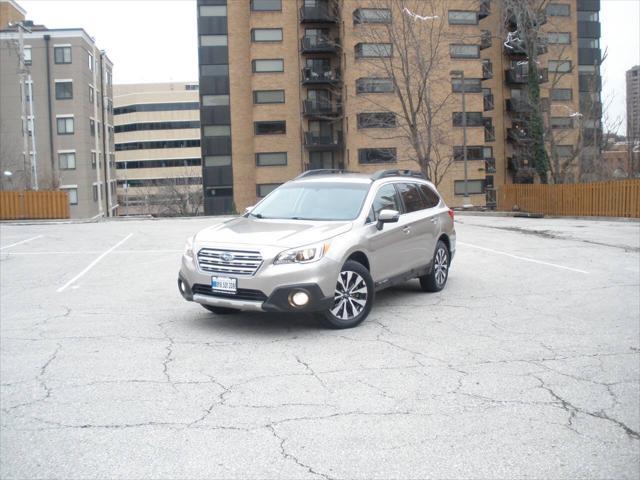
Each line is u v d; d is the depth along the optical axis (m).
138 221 28.02
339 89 52.78
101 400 5.11
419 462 4.05
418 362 6.09
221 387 5.40
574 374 5.76
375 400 5.10
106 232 20.20
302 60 53.25
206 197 55.44
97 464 4.04
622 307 8.52
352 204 8.09
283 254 6.85
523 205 33.16
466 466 4.00
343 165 52.69
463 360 6.17
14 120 55.53
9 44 54.91
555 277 10.77
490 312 8.23
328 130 53.91
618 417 4.78
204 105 55.09
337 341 6.82
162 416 4.78
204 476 3.88
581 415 4.82
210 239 7.31
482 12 49.81
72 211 56.12
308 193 8.48
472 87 48.75
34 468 3.99
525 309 8.41
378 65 40.09
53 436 4.44
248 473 3.91
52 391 5.33
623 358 6.26
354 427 4.58
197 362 6.10
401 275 8.52
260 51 53.09
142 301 9.05
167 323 7.69
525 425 4.62
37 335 7.18
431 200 9.69
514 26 53.25
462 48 48.28
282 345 6.67
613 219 24.89
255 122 53.62
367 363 6.06
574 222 23.59
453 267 11.85
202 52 54.72
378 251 7.93
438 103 47.50
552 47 55.53
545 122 51.59
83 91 56.34
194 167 127.62
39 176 52.78
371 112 45.22
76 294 9.67
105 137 65.62
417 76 41.81
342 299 7.31
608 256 13.18
